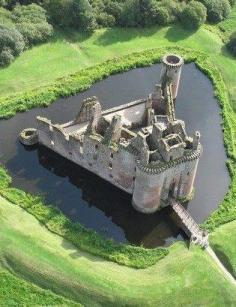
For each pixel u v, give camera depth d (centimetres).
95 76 13562
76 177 11006
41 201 10325
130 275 9144
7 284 8744
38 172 11019
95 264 9231
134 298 8762
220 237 9956
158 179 9738
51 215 10012
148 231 10194
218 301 8925
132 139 9706
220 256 9700
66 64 13825
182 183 10312
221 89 13800
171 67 12312
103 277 9000
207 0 16188
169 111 11525
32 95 12706
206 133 12431
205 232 9894
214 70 14412
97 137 10331
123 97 13225
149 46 14925
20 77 13162
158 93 11750
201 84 14000
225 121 12762
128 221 10338
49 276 8894
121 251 9531
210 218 10350
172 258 9500
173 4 15838
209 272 9288
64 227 9819
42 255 9169
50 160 11306
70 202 10538
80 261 9225
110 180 10781
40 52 14012
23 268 8938
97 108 10294
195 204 10681
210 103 13388
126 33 15188
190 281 9112
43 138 11325
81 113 11388
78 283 8856
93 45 14612
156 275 9194
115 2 15438
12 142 11600
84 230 9844
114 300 8725
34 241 9388
